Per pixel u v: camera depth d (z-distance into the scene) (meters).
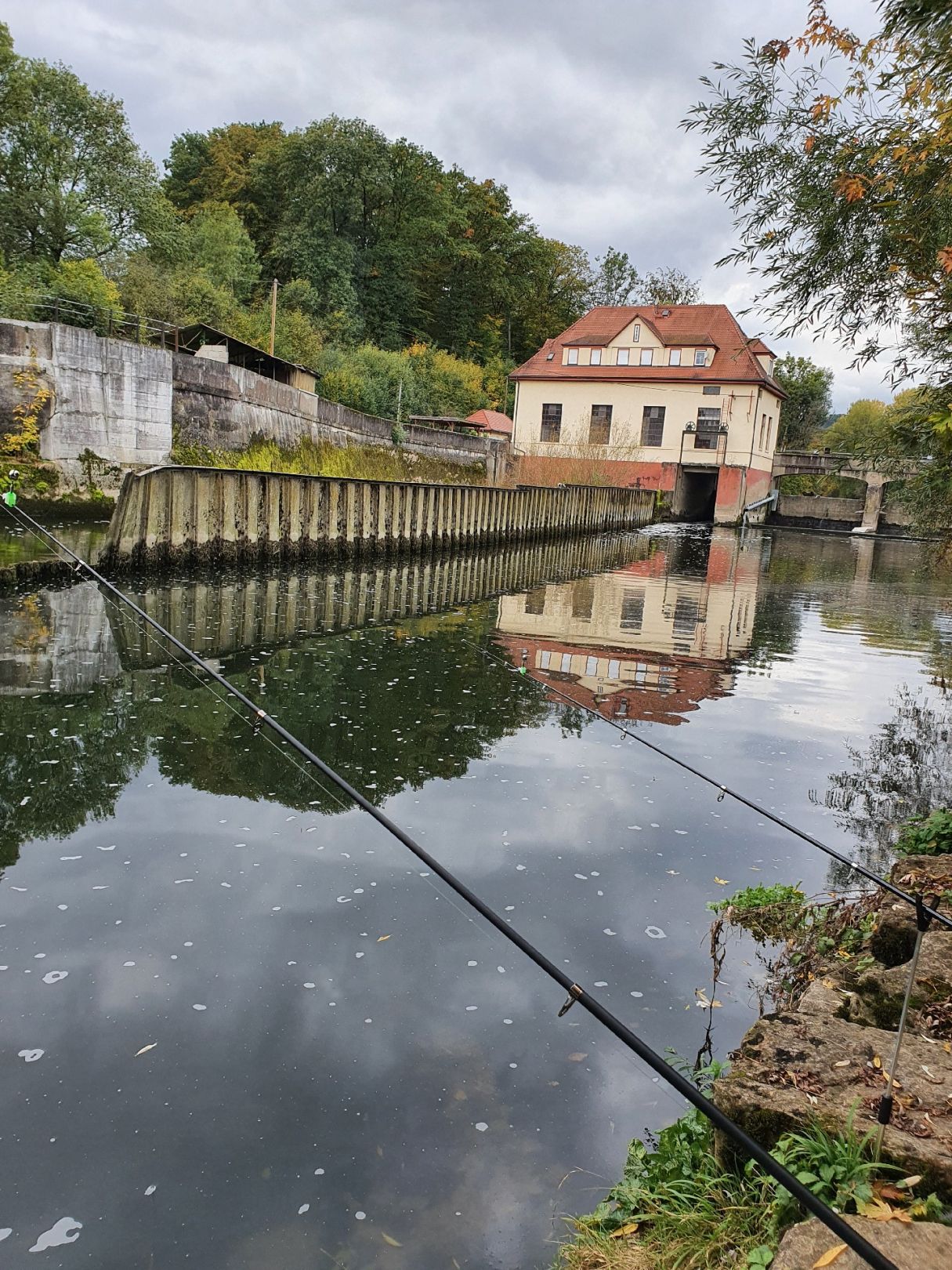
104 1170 2.61
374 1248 2.36
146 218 30.70
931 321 4.71
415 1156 2.70
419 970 3.77
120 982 3.60
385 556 20.30
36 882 4.45
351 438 27.88
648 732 7.73
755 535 37.28
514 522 27.23
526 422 41.38
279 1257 2.32
